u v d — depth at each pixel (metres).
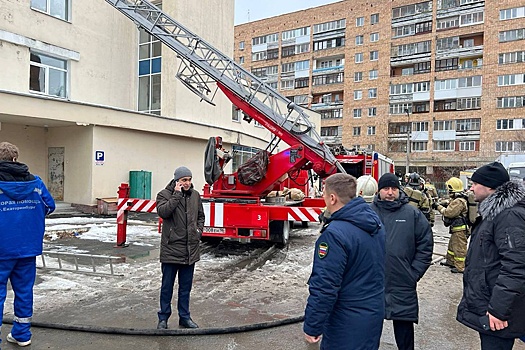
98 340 4.21
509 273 2.64
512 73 43.72
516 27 43.53
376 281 2.59
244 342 4.24
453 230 7.61
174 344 4.14
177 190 4.32
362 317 2.51
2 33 14.88
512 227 2.70
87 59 18.33
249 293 5.96
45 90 16.80
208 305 5.38
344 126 54.97
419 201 7.76
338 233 2.51
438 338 4.50
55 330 4.45
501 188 2.86
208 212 8.78
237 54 67.12
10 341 4.10
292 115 9.10
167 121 17.72
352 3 54.69
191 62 9.60
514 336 2.72
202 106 21.45
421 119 49.31
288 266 7.67
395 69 52.56
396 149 50.69
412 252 3.63
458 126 46.97
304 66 60.16
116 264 7.46
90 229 11.69
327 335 2.59
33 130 16.06
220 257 8.45
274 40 63.22
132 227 12.32
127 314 4.93
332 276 2.45
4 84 15.11
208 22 22.00
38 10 16.19
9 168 3.82
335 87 57.12
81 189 15.52
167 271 4.40
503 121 44.25
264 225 8.53
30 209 3.94
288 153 9.02
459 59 47.34
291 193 11.54
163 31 9.88
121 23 20.05
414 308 3.57
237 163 22.84
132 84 20.78
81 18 18.00
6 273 3.84
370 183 4.34
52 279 6.41
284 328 4.66
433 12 48.44
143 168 17.14
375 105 52.56
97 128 15.36
